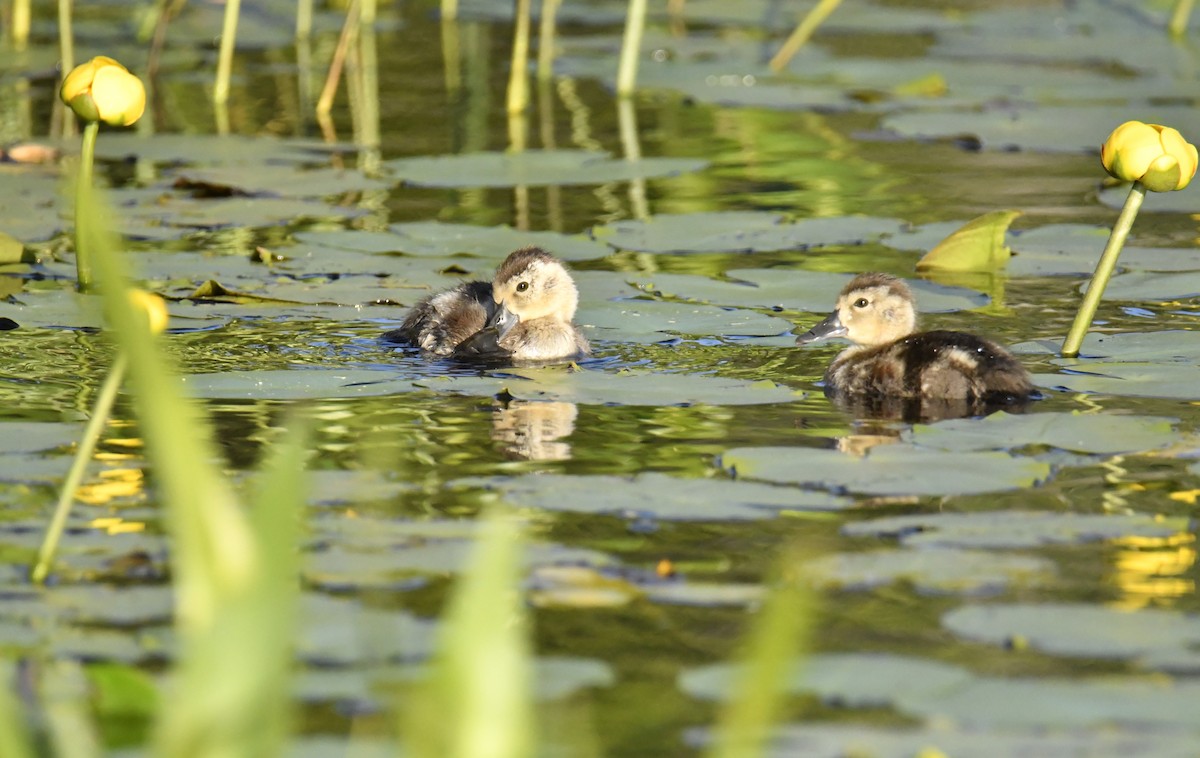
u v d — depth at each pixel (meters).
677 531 9.31
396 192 20.98
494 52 31.66
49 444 10.75
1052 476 10.24
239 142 22.72
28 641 7.77
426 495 9.91
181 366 13.08
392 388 12.50
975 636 7.85
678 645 7.80
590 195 20.78
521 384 12.78
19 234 17.33
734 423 11.69
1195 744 6.79
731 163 22.55
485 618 4.69
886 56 30.73
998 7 36.66
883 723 7.02
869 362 13.02
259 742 4.67
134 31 32.84
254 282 15.95
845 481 10.10
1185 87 26.83
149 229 17.95
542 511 9.64
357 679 7.41
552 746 6.80
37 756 6.71
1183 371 12.86
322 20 35.00
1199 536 9.16
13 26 30.52
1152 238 17.88
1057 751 6.74
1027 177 21.50
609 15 36.28
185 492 4.60
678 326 14.77
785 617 4.73
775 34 33.44
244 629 4.62
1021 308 15.28
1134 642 7.76
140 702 7.19
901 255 17.59
